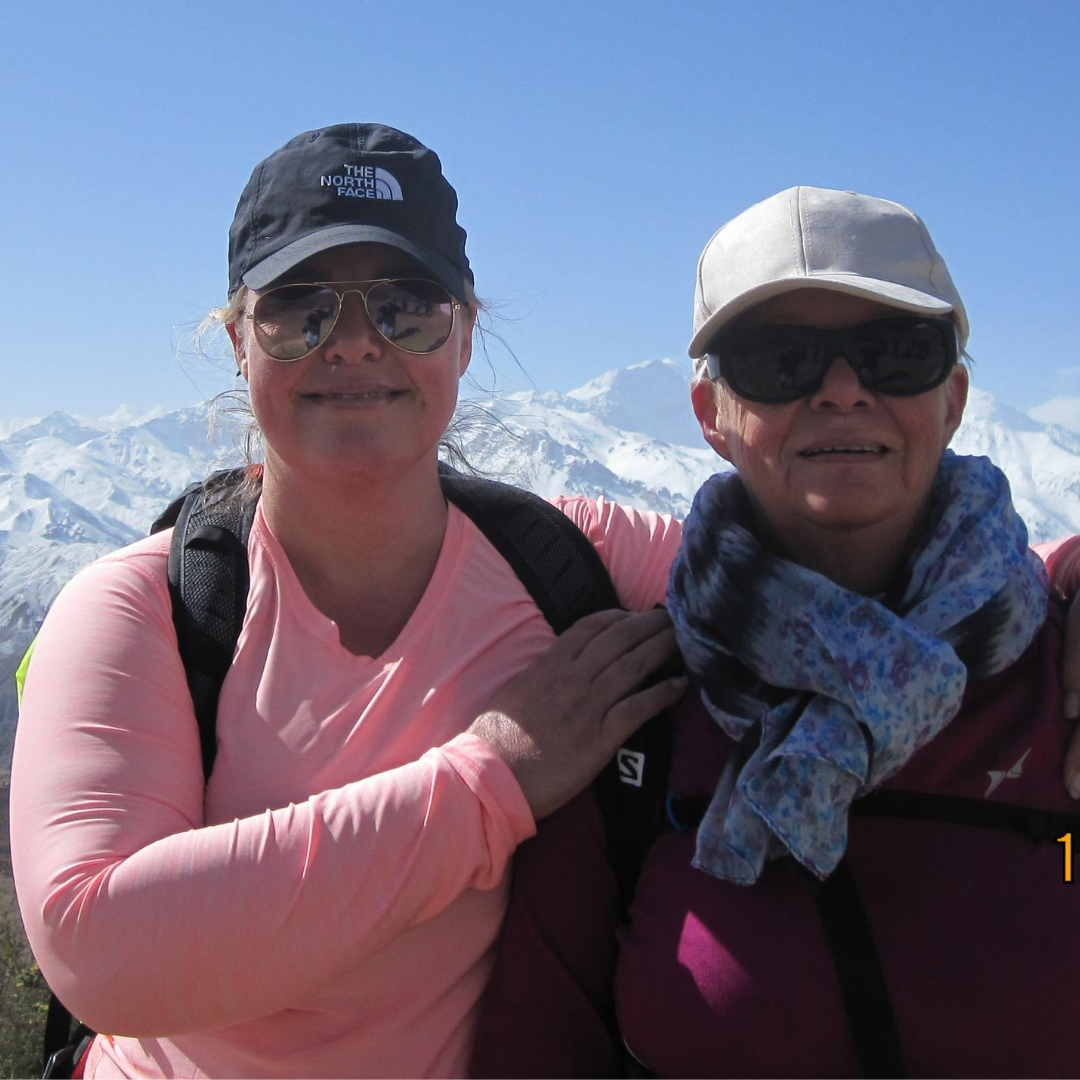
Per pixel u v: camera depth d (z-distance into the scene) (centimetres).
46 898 112
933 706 112
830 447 116
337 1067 119
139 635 122
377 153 126
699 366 126
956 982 112
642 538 141
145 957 111
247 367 127
